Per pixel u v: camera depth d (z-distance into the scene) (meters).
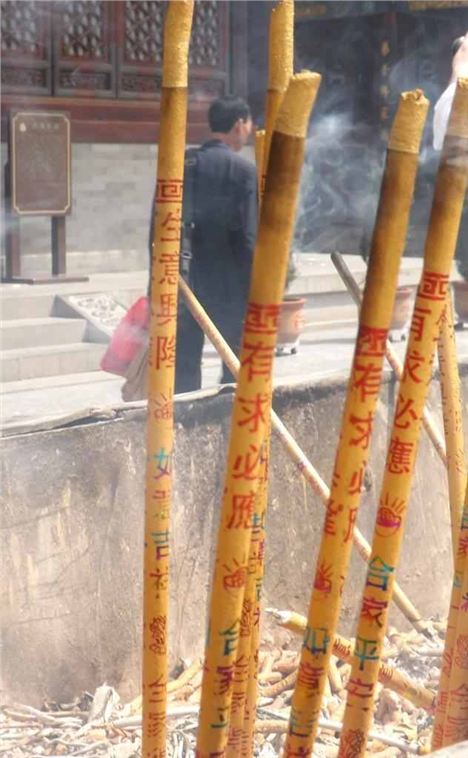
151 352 1.28
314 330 9.18
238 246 4.83
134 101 9.88
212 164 4.76
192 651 2.97
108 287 9.00
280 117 0.92
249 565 1.30
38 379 7.43
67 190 9.11
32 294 8.36
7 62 8.97
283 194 0.94
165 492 1.31
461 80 1.05
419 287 1.11
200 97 10.05
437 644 3.18
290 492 3.11
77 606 2.71
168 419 1.29
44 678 2.67
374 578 1.16
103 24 9.56
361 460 1.07
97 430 2.71
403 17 12.16
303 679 1.15
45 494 2.63
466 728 1.26
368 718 1.19
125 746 2.56
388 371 3.33
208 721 1.11
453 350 2.00
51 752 2.53
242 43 10.15
